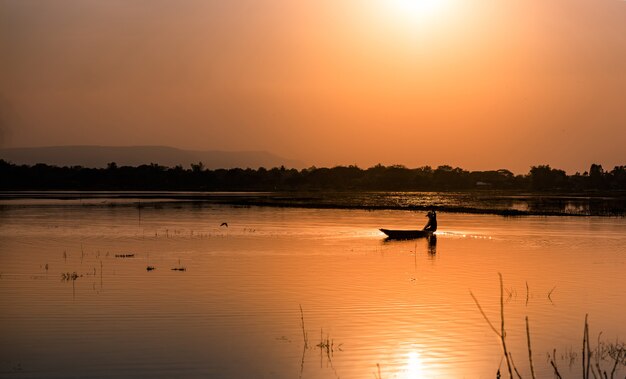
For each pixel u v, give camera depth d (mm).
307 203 106500
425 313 22438
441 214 79062
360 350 18438
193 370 16750
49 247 40469
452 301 24344
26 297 24500
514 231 54656
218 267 32219
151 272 30406
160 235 48844
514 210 86375
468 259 35969
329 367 17094
